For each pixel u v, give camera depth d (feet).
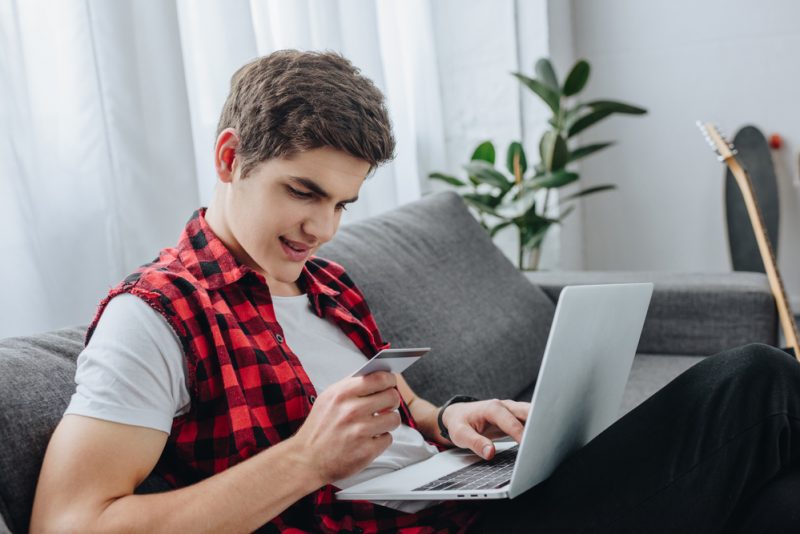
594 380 3.48
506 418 3.86
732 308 6.77
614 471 3.16
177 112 5.43
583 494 3.17
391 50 8.86
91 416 2.78
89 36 5.05
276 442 3.20
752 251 11.59
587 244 13.34
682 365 6.57
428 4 9.89
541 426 3.06
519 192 9.32
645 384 6.10
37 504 2.71
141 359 2.90
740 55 12.10
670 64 12.46
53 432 3.03
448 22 10.75
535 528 3.21
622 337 3.65
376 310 5.24
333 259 5.26
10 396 3.01
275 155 3.13
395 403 2.97
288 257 3.32
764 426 3.03
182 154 5.46
